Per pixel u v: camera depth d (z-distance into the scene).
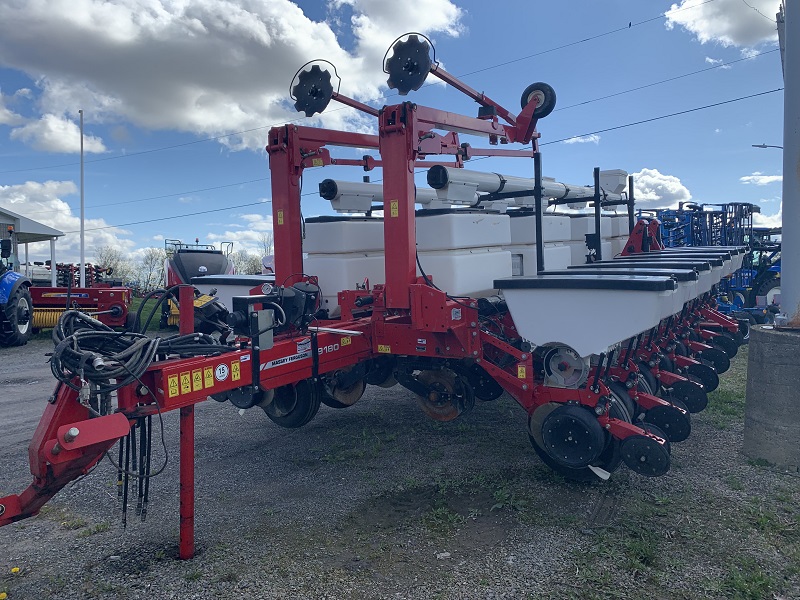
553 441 4.27
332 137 5.48
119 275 41.97
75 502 4.34
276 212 5.28
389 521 3.97
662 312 3.99
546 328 4.21
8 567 3.45
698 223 14.35
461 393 5.32
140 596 3.13
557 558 3.44
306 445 5.58
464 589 3.15
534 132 6.40
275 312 4.15
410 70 4.73
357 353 4.93
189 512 3.48
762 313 12.22
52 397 3.07
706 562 3.36
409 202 4.57
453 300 4.60
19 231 18.47
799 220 4.85
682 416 4.64
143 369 3.15
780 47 7.02
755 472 4.64
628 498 4.23
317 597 3.10
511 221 6.58
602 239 8.53
